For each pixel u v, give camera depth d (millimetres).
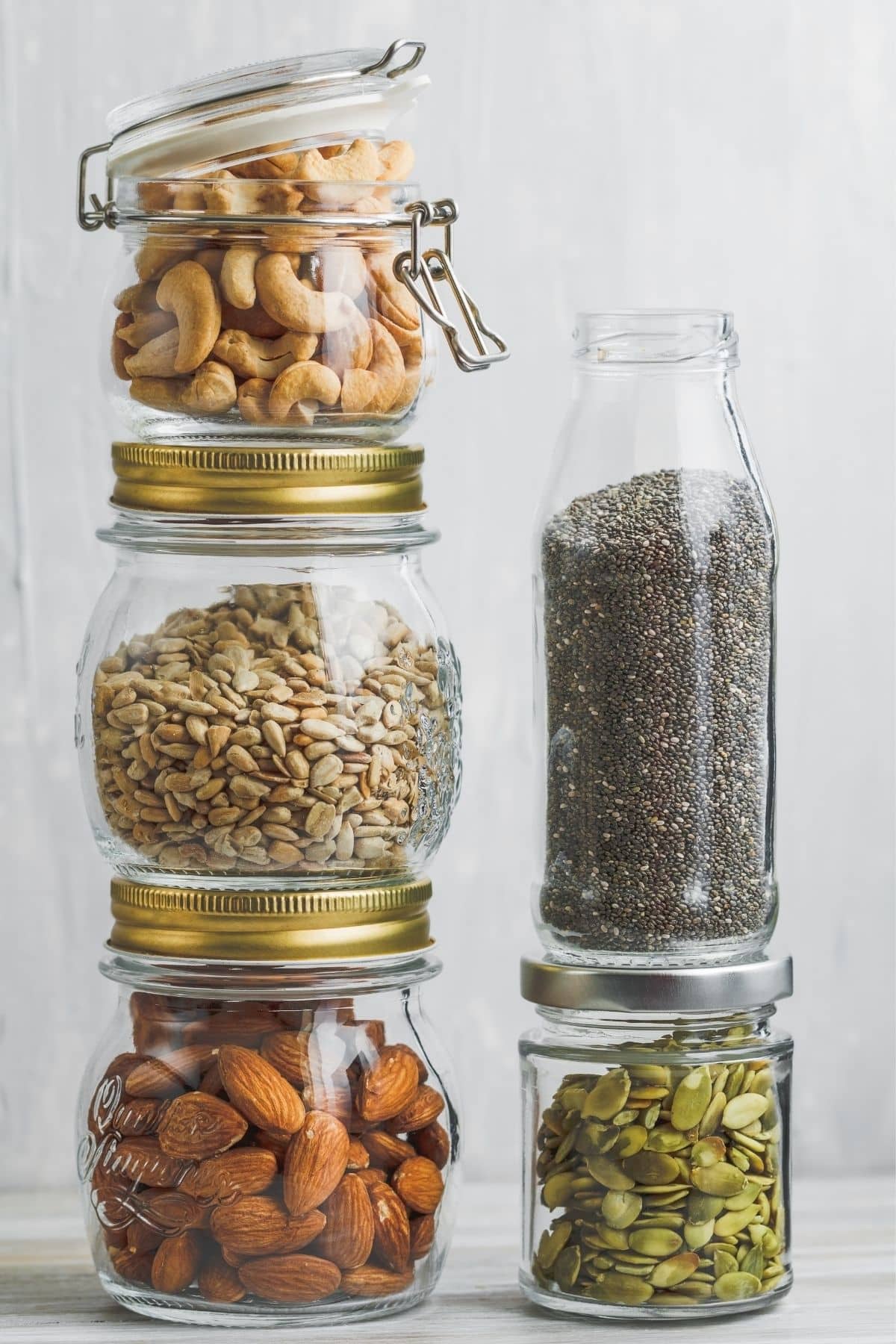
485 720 1638
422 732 1183
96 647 1201
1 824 1618
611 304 1617
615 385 1193
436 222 1204
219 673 1136
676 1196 1171
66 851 1624
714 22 1613
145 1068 1172
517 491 1625
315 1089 1153
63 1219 1506
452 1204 1248
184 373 1135
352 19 1588
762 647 1196
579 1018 1191
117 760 1159
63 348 1604
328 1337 1155
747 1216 1189
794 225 1629
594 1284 1185
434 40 1593
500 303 1613
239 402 1137
